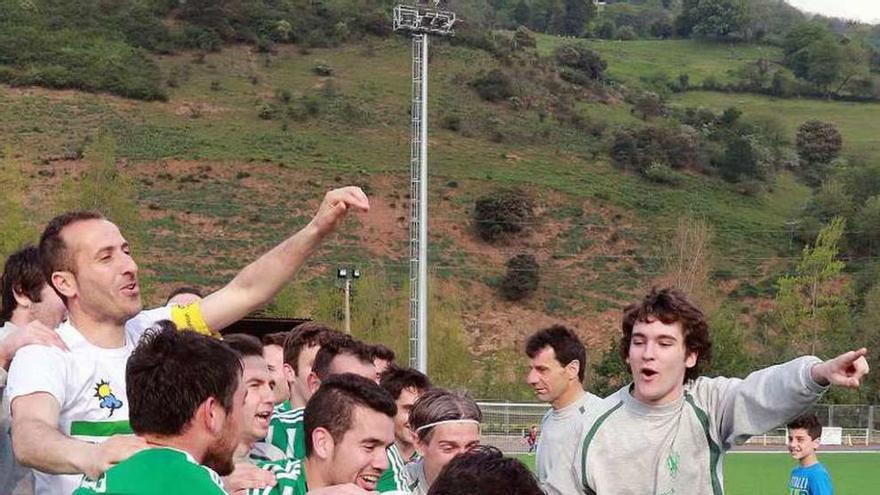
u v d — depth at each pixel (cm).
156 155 7756
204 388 394
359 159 8269
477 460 332
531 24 15575
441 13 3544
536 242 7719
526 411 4378
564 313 7144
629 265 7656
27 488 523
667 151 9350
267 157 7962
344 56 10100
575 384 754
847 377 454
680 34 15625
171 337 404
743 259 7988
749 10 15050
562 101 10275
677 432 511
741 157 9425
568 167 8912
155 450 388
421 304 3462
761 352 6153
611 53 13975
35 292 568
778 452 4269
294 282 5616
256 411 568
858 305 7044
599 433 523
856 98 13000
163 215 7150
